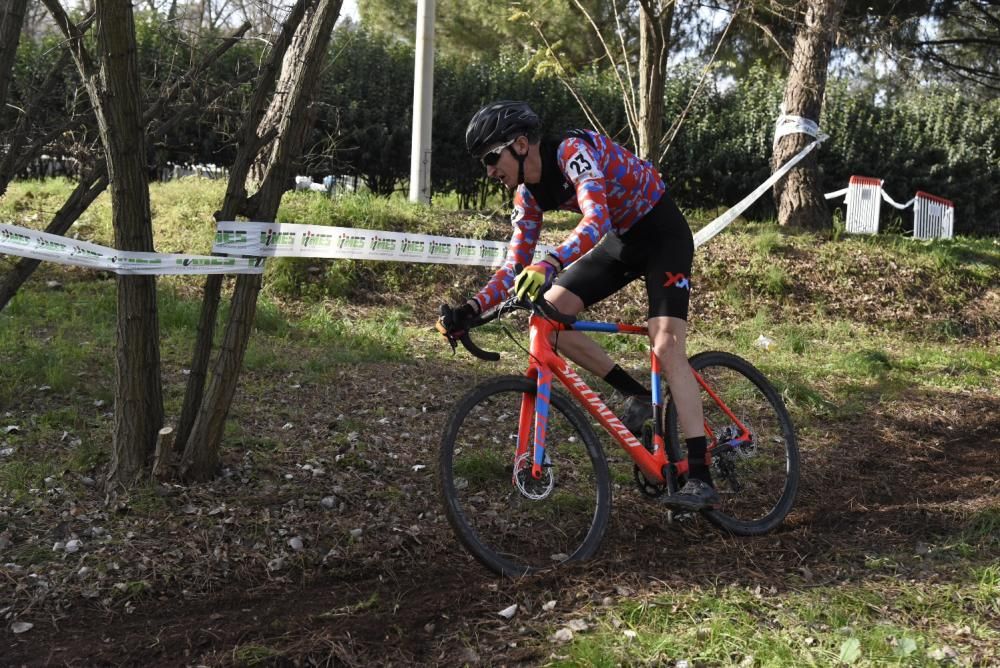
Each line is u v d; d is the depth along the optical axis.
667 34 8.98
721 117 12.34
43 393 4.48
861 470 4.49
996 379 6.38
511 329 6.84
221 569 3.06
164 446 3.50
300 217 7.89
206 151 9.91
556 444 4.27
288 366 5.30
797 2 10.59
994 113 13.59
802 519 3.82
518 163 3.15
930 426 5.21
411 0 19.23
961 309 8.37
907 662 2.50
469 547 3.01
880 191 11.80
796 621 2.76
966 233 13.32
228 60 8.78
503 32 17.70
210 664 2.53
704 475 3.37
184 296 6.68
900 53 15.04
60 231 3.61
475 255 5.48
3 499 3.33
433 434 4.48
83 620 2.75
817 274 8.49
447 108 10.70
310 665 2.54
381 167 10.58
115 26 3.14
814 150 10.34
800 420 5.16
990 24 18.33
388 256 4.95
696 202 12.58
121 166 3.31
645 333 3.53
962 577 3.10
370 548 3.28
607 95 12.12
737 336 7.27
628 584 3.01
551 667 2.48
